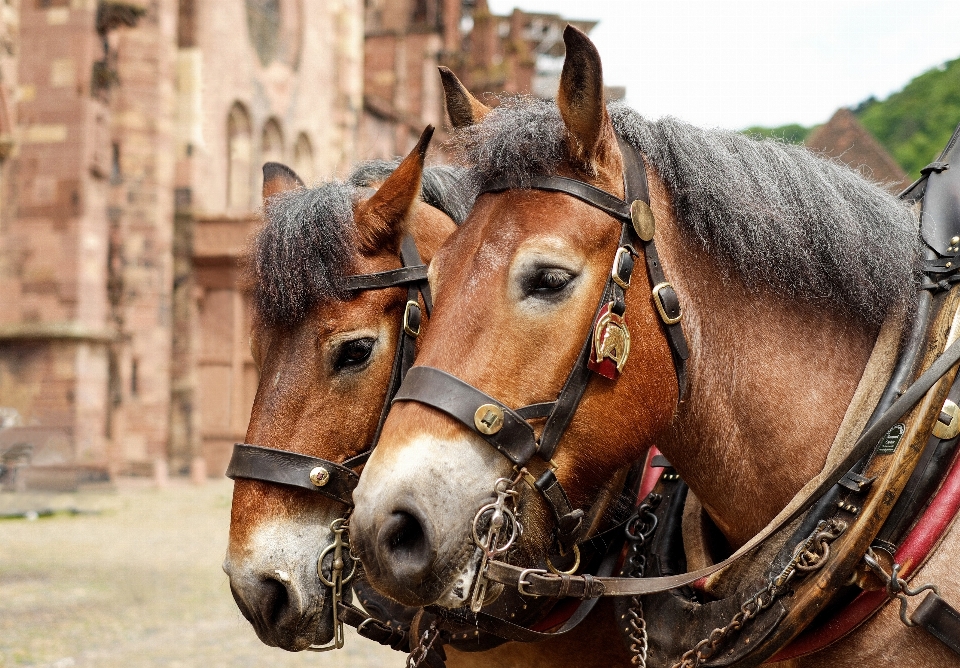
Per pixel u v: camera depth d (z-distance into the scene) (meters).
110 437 24.56
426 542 1.71
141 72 25.67
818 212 2.07
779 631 1.82
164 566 11.49
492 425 1.77
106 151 24.06
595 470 1.88
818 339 2.07
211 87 28.52
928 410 1.80
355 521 1.79
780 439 2.02
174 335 26.53
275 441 2.57
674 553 2.21
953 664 1.77
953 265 1.97
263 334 2.69
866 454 1.89
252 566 2.50
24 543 13.33
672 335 1.91
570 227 1.84
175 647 7.38
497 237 1.88
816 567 1.80
